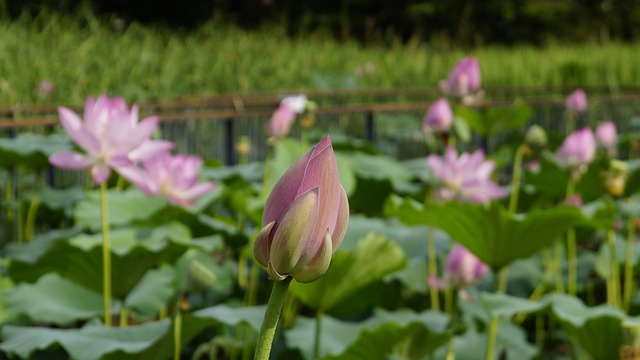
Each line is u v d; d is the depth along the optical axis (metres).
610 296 3.53
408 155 5.70
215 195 3.19
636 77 10.26
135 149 2.40
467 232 2.52
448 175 3.09
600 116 6.72
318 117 5.52
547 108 6.29
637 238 3.83
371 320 2.76
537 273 3.69
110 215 3.07
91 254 2.34
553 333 3.66
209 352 2.83
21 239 3.67
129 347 1.98
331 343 2.58
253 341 2.74
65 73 6.30
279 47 11.38
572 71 10.02
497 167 4.85
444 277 2.69
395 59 10.92
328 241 0.88
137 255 2.36
